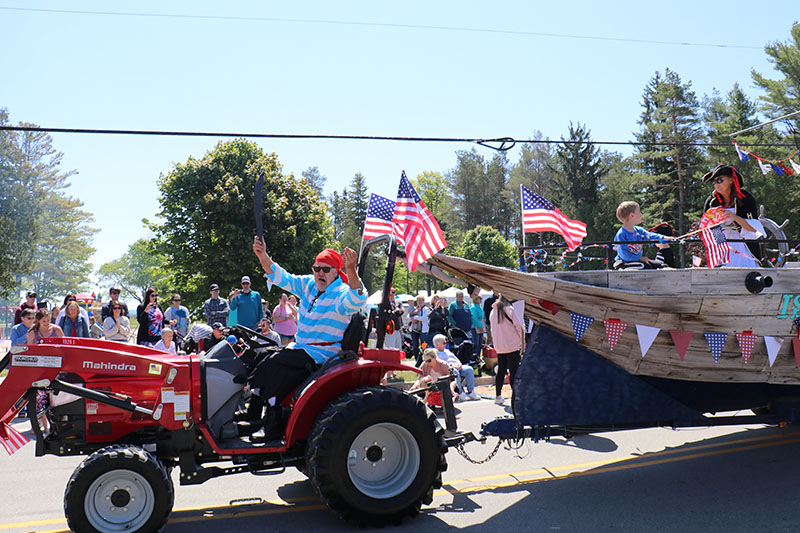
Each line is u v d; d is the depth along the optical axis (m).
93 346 4.85
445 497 5.34
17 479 6.20
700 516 4.68
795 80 38.03
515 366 9.57
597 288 5.04
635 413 5.36
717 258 6.02
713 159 44.78
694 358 5.34
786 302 5.41
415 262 4.89
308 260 33.81
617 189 59.12
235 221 32.00
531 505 5.06
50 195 78.12
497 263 63.50
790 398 5.87
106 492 4.25
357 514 4.53
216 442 4.64
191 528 4.66
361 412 4.54
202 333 5.57
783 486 5.35
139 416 4.71
